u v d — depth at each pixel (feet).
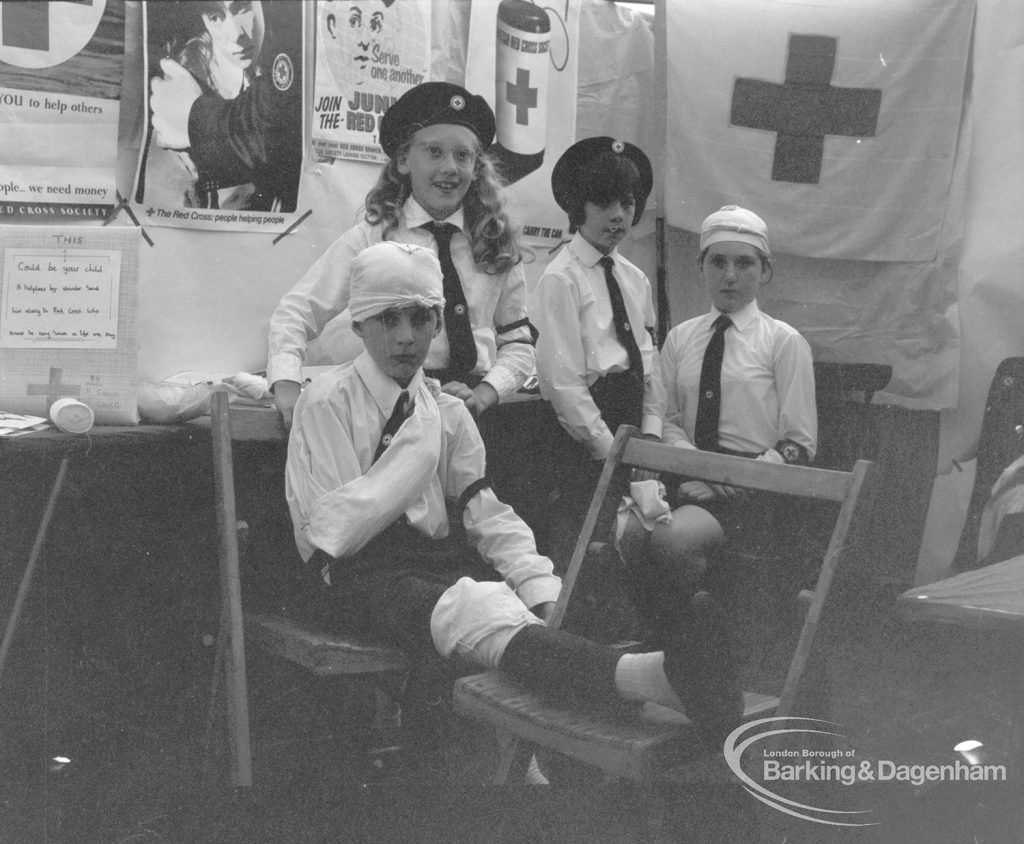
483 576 9.28
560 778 8.38
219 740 8.61
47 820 7.96
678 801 7.79
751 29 12.74
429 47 11.90
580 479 10.68
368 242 9.89
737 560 9.16
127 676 9.86
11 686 9.00
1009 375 11.14
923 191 12.73
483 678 7.55
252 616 8.53
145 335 10.34
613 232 10.56
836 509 9.40
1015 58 12.55
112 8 9.93
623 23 13.24
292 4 10.87
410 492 8.43
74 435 8.80
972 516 11.08
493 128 10.19
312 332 9.87
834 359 13.02
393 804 8.14
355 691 8.93
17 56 9.50
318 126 11.18
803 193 12.87
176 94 10.30
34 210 9.70
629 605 8.89
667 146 13.07
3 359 9.09
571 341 10.48
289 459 8.59
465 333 9.96
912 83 12.63
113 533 9.81
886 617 9.84
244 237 10.87
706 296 13.34
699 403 10.62
